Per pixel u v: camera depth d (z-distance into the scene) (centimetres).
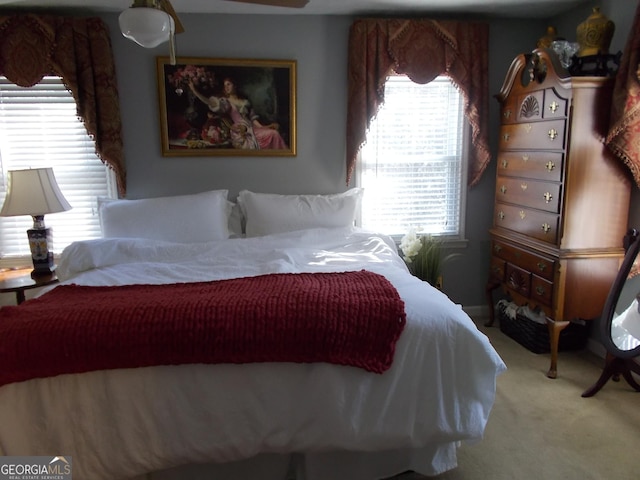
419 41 329
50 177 290
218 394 168
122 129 327
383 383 173
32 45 298
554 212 268
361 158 355
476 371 179
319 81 340
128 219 304
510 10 327
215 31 324
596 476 193
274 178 348
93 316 171
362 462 187
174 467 181
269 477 188
